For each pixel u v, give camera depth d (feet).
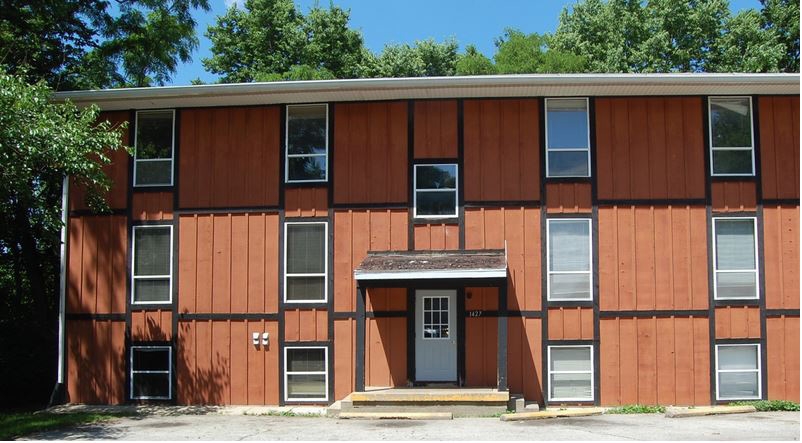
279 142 60.39
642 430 44.60
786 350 56.80
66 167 54.24
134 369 60.29
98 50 86.38
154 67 89.81
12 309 84.12
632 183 57.98
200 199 60.70
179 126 61.41
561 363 57.52
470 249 57.98
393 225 58.75
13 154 52.54
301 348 58.90
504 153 58.65
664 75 54.80
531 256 57.82
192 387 59.47
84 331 60.75
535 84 56.03
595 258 57.57
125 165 61.46
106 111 62.18
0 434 45.14
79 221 61.46
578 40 113.60
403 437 42.80
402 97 59.21
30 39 78.95
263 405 58.65
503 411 52.39
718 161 57.98
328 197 59.47
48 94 56.03
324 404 58.18
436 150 59.06
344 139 59.82
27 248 77.71
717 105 58.44
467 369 57.52
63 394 60.54
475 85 56.24
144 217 60.95
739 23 105.81
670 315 57.11
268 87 57.21
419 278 53.36
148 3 86.89
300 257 59.47
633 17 110.83
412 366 57.77
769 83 55.36
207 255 60.18
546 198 58.13
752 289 57.26
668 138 58.18
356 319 57.36
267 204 59.98
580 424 47.85
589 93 57.93
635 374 56.90
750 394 56.75
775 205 57.57
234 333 59.52
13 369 74.90
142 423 51.01
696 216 57.52
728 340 56.90
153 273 60.64
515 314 57.62
